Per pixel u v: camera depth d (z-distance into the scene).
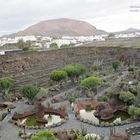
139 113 53.44
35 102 67.00
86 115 59.28
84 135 45.91
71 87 83.25
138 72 94.88
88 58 115.69
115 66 105.06
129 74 95.38
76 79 86.56
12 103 67.44
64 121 54.25
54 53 102.19
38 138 34.41
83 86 73.62
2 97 73.50
